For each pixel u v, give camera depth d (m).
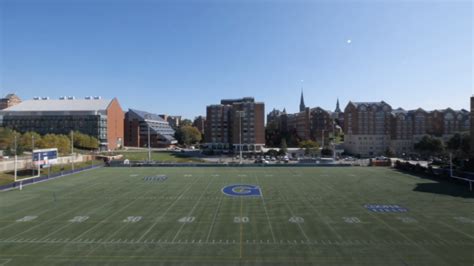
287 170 78.44
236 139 144.00
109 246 27.03
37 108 165.62
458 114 146.12
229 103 199.38
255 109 142.75
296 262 23.67
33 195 48.72
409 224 32.81
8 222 34.22
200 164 88.50
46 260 24.25
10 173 70.00
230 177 66.69
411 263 23.36
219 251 25.81
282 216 36.16
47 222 34.19
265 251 25.80
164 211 38.56
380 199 44.66
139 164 88.94
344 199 44.78
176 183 59.31
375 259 24.11
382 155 135.62
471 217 35.34
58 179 65.06
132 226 32.62
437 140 123.44
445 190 51.31
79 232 30.77
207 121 158.00
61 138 114.25
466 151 103.81
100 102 173.25
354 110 143.88
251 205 41.44
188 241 28.14
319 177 66.38
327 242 27.72
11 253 25.66
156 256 24.88
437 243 27.34
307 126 182.00
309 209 39.22
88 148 146.75
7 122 161.75
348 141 147.00
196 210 39.00
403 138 143.88
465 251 25.56
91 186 56.50
